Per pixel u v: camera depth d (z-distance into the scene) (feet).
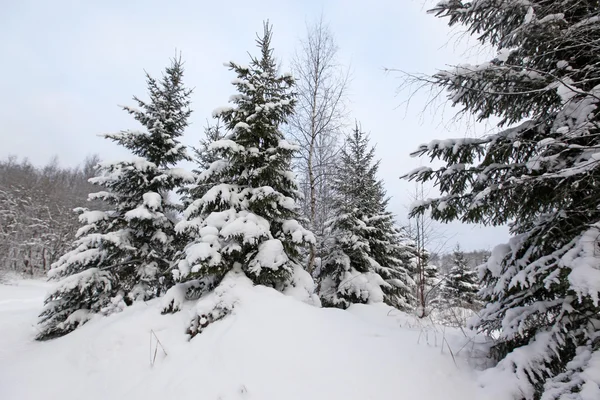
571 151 10.75
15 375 16.07
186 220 21.95
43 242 96.58
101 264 26.94
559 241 11.46
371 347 13.01
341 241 34.65
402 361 12.01
